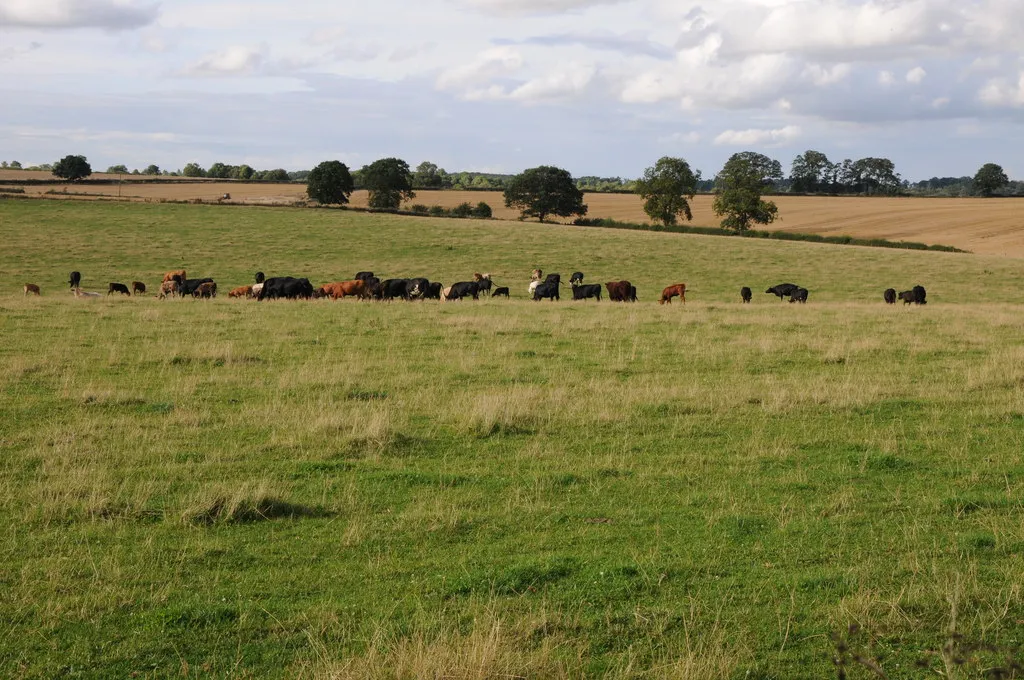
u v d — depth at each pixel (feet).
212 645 17.28
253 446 33.30
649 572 20.89
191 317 76.48
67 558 21.66
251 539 23.41
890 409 40.73
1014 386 45.78
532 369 51.96
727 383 47.06
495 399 39.40
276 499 25.84
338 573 21.07
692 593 19.80
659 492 28.07
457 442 34.71
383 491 27.99
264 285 114.01
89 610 18.72
